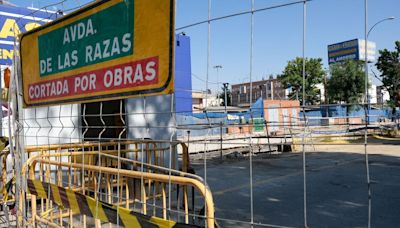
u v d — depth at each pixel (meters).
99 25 3.29
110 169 3.19
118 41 3.05
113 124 8.93
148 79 2.75
